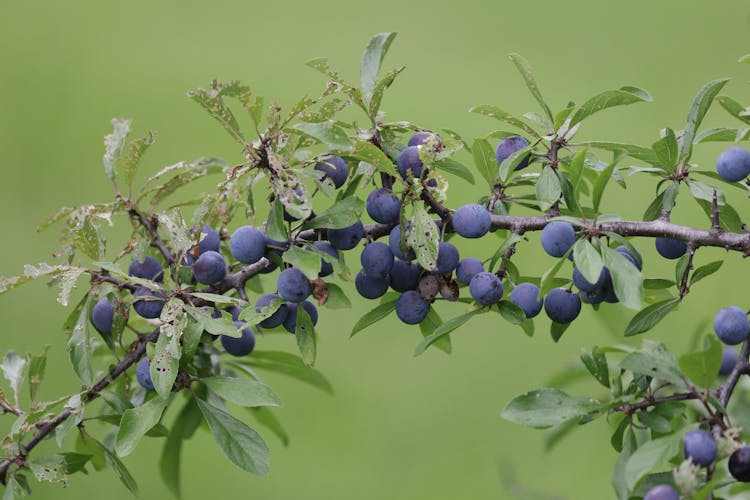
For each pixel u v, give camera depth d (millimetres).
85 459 1267
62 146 2736
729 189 2266
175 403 1569
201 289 1269
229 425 1234
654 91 2787
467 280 1249
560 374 1343
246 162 1229
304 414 2080
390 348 2193
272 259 1256
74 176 2613
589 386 1435
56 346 2117
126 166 1264
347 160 1270
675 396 1208
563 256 1223
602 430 1717
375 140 1252
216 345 1317
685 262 1251
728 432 1188
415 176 1248
